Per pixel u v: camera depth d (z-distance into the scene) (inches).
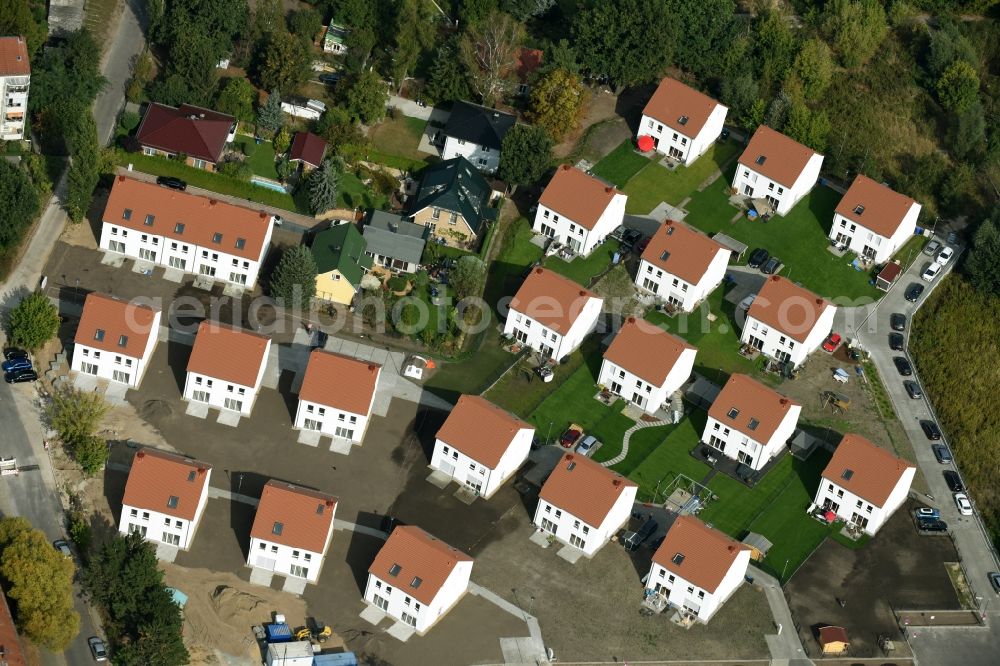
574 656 7539.4
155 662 6983.3
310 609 7529.5
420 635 7509.8
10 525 7234.3
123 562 7224.4
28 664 7003.0
